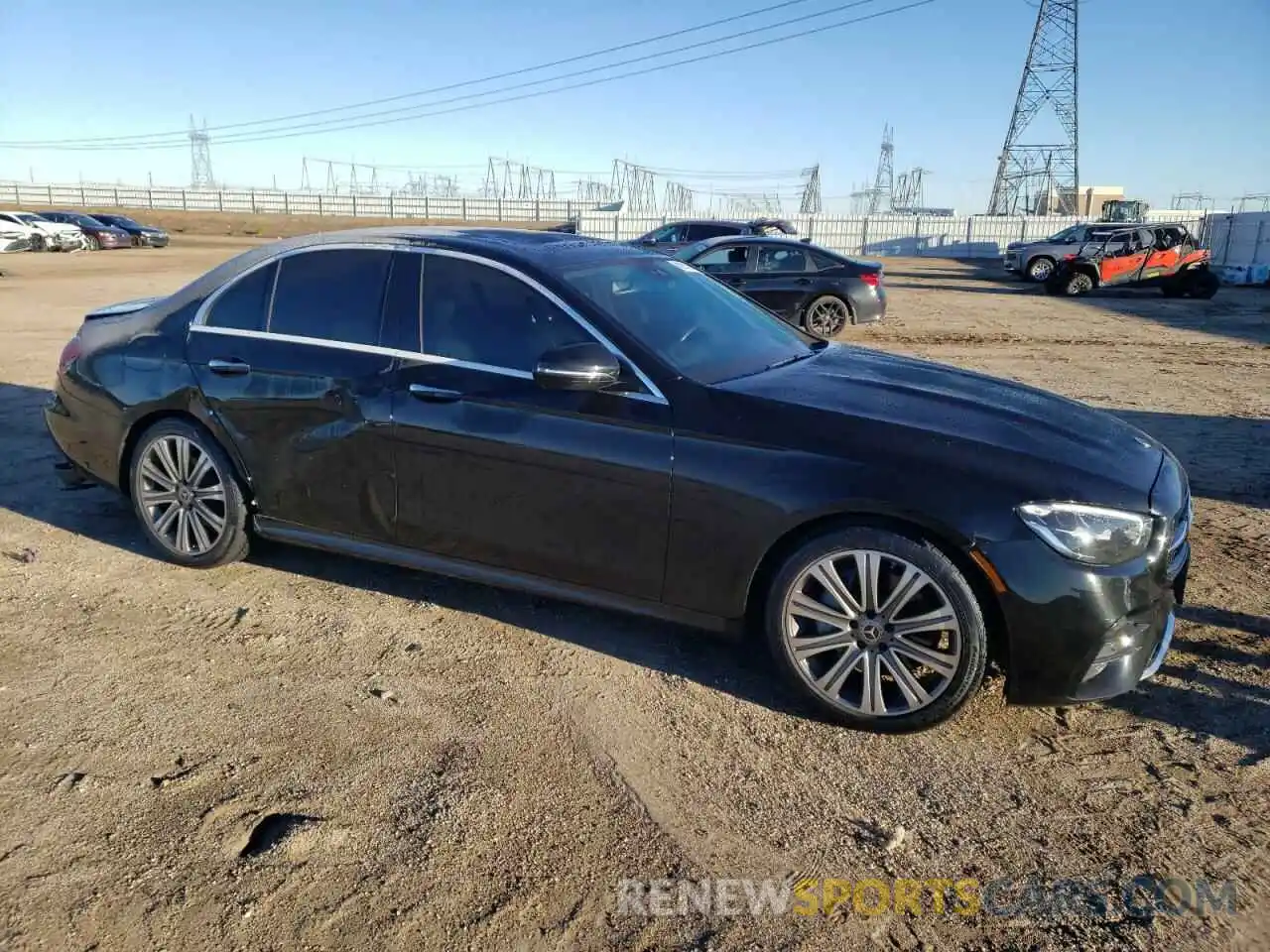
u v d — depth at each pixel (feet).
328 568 14.76
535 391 11.50
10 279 71.26
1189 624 13.20
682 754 10.02
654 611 11.38
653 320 12.12
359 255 13.19
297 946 7.34
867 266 43.52
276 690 11.12
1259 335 48.19
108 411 14.60
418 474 12.29
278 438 13.23
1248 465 22.02
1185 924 7.70
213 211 242.37
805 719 10.74
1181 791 9.45
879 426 10.44
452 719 10.59
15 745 9.91
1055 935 7.61
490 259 12.37
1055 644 9.63
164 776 9.42
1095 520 9.64
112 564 14.79
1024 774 9.76
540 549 11.76
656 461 10.82
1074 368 36.55
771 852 8.55
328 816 8.87
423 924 7.59
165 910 7.66
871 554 10.10
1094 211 230.48
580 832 8.75
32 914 7.57
